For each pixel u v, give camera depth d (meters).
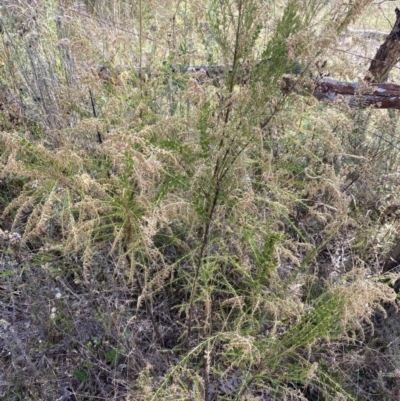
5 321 1.89
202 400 1.78
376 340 2.20
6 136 1.29
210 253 2.04
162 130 1.55
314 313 1.55
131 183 1.58
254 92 1.47
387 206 2.61
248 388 1.83
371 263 2.52
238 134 1.45
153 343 2.02
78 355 2.00
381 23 4.09
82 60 1.85
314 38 1.45
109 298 2.07
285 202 1.97
